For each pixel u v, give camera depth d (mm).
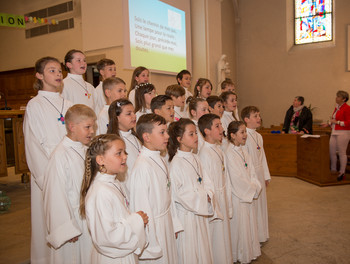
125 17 5383
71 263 1923
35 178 2211
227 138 2838
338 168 6395
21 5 8352
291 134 5965
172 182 2168
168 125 2482
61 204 1834
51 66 2312
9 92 8688
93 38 6035
